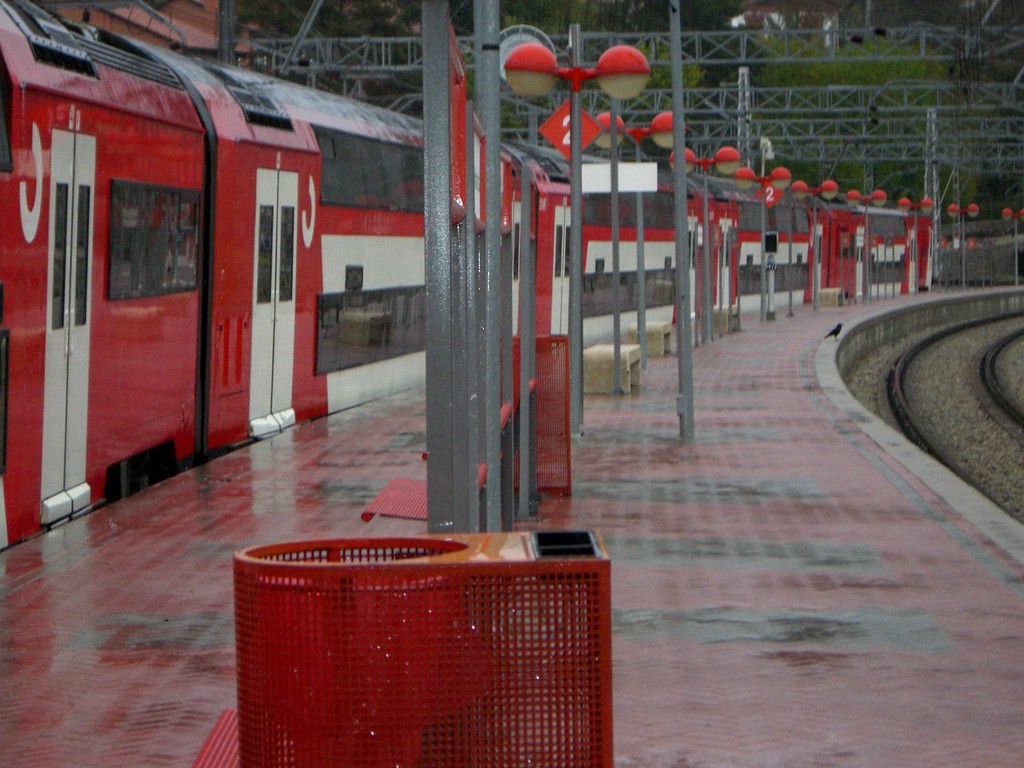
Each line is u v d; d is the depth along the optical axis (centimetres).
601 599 915
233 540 2447
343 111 4528
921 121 13212
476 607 915
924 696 1586
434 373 1427
